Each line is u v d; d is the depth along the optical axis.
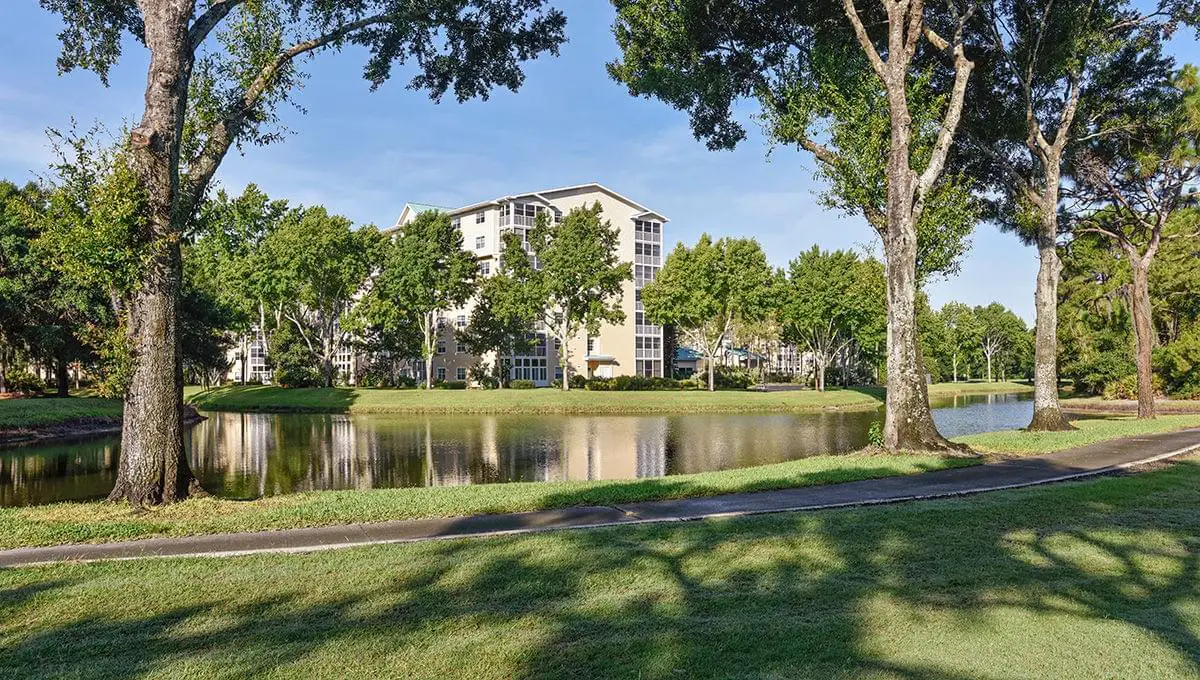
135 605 6.12
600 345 73.25
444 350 72.38
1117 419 27.72
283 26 13.25
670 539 8.17
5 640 5.35
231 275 59.06
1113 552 7.37
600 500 10.86
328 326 59.25
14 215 34.03
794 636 5.12
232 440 28.23
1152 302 42.88
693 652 4.86
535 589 6.40
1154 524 8.64
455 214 71.12
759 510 9.86
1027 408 49.47
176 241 11.16
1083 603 5.80
